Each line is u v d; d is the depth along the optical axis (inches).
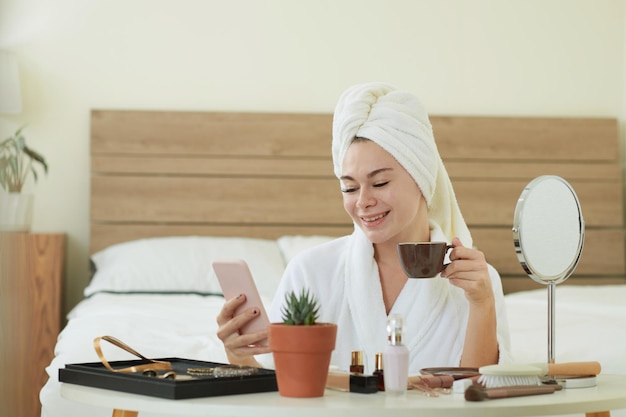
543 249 63.6
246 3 179.5
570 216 64.9
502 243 181.3
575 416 82.8
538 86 185.5
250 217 177.5
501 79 184.9
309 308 51.8
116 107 177.3
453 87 183.9
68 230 176.1
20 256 153.8
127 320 112.9
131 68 177.5
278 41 180.1
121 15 177.2
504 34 184.9
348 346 70.6
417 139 66.5
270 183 177.8
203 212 176.6
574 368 59.5
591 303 132.9
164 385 50.2
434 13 183.2
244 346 60.8
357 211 66.9
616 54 187.2
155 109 178.1
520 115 185.3
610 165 184.2
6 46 174.2
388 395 52.7
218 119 177.0
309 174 178.7
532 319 115.6
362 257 69.9
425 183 67.4
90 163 175.0
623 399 53.4
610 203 184.2
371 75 181.9
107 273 154.5
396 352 52.4
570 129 183.6
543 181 63.9
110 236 174.1
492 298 63.4
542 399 52.1
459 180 182.2
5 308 145.7
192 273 154.4
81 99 176.4
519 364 57.1
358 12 181.6
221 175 177.5
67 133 176.1
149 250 158.7
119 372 54.4
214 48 179.2
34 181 174.7
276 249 164.7
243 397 51.1
